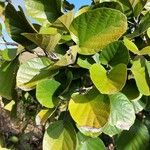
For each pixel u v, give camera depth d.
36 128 0.83
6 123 0.85
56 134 0.39
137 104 0.42
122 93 0.40
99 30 0.38
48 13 0.44
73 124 0.41
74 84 0.40
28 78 0.39
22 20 0.42
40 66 0.40
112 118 0.38
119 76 0.36
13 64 0.44
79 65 0.39
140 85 0.38
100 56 0.40
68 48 0.43
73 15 0.39
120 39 0.43
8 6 0.42
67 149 0.38
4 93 0.45
